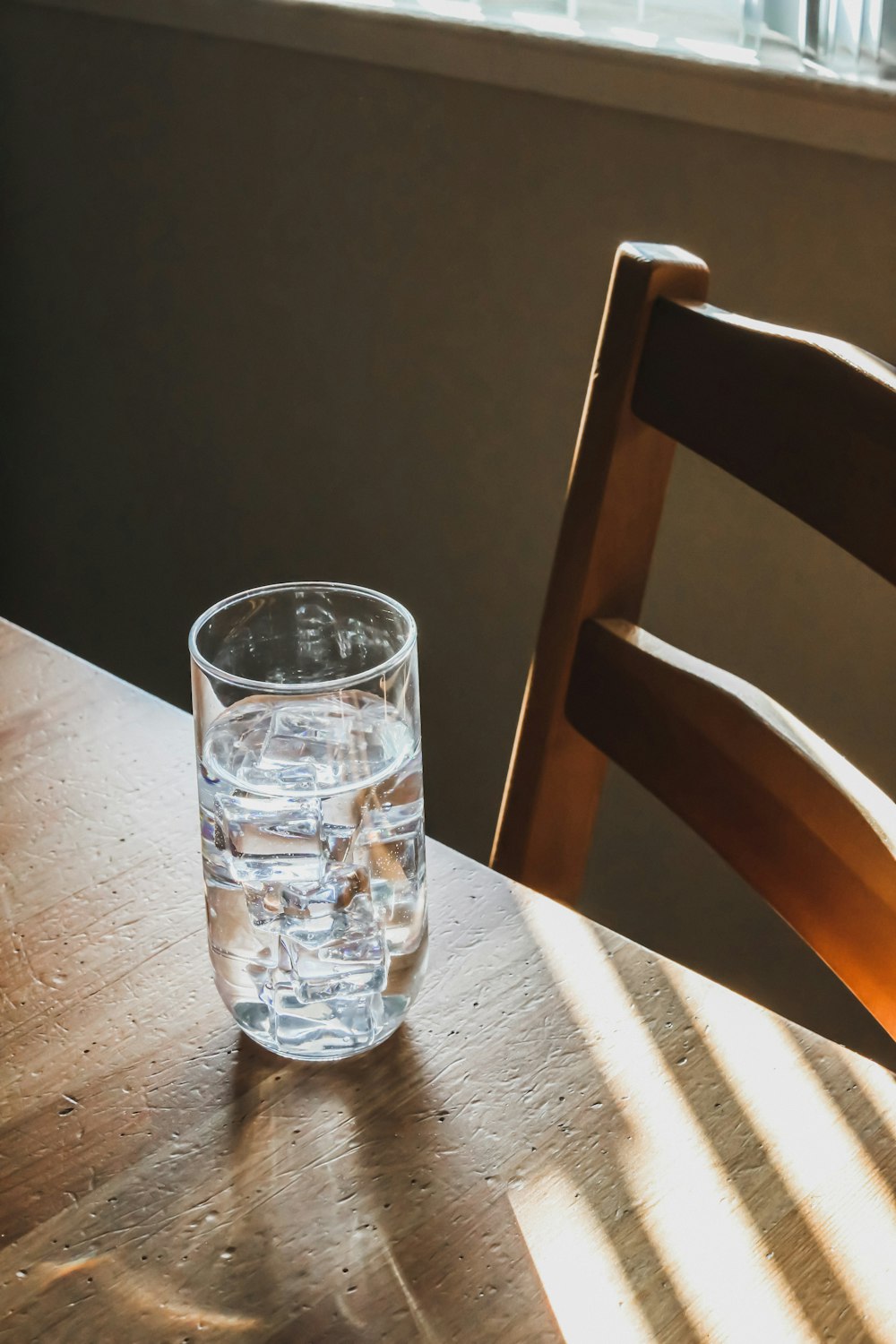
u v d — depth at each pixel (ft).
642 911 6.51
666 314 3.35
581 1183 2.68
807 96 4.70
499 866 3.68
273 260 7.06
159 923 3.04
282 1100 2.78
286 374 7.26
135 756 3.38
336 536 7.39
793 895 3.16
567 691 3.54
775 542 5.37
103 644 9.38
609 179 5.45
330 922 2.74
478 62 5.62
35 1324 2.54
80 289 8.30
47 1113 2.77
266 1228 2.63
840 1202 2.65
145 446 8.35
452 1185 2.67
